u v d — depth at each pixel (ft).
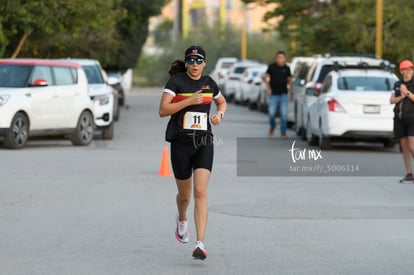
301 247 78.13
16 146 160.56
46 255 74.02
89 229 85.51
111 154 155.94
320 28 328.08
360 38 322.75
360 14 319.27
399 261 72.74
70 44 278.05
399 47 321.93
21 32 250.78
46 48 279.08
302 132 194.18
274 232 84.99
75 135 173.99
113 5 297.74
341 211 97.14
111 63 373.81
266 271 68.90
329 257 74.08
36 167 132.98
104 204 100.17
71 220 90.07
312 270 69.36
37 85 164.14
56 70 171.53
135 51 391.86
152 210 96.43
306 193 110.73
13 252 75.05
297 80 217.36
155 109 327.06
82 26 268.21
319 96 174.19
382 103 162.91
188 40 642.22
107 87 198.49
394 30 325.83
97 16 260.62
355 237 82.79
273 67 196.85
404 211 97.55
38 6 239.50
